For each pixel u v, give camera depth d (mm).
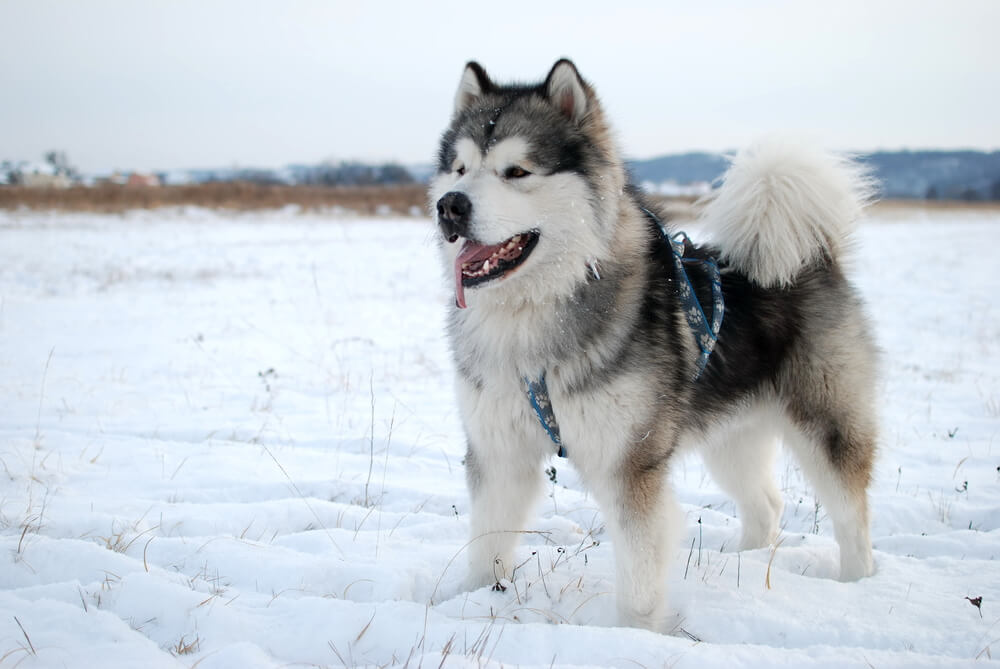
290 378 6996
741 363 3459
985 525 4090
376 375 7211
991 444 5488
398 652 2518
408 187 44750
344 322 10070
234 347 8281
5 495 3801
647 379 2959
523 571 3332
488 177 2934
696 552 3617
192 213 30016
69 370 6938
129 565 2951
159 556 3223
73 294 11445
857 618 2883
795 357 3574
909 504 4312
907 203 64562
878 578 3287
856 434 3559
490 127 3086
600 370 2898
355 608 2691
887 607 2973
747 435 3814
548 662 2484
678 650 2490
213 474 4398
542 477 3295
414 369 7484
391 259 17516
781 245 3500
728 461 3850
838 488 3518
